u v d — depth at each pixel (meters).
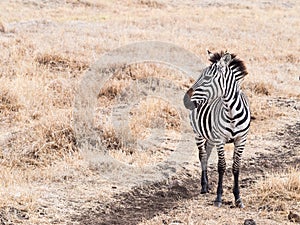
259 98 18.75
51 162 12.40
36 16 32.78
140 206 10.48
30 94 16.23
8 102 15.93
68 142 13.35
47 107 15.76
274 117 17.14
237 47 26.88
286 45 29.08
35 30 26.59
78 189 10.88
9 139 13.45
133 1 42.28
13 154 12.56
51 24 29.23
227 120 9.84
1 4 35.84
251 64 24.25
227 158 13.45
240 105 9.84
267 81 20.69
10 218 9.37
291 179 10.95
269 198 10.42
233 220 9.66
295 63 25.61
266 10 43.03
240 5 43.88
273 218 9.76
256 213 10.00
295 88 20.91
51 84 17.83
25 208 9.76
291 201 10.34
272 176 11.38
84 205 10.21
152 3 42.12
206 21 34.06
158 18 33.66
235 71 9.94
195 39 27.41
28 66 19.20
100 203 10.38
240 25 33.72
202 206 10.45
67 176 11.48
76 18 33.16
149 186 11.39
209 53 10.09
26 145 13.05
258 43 28.81
